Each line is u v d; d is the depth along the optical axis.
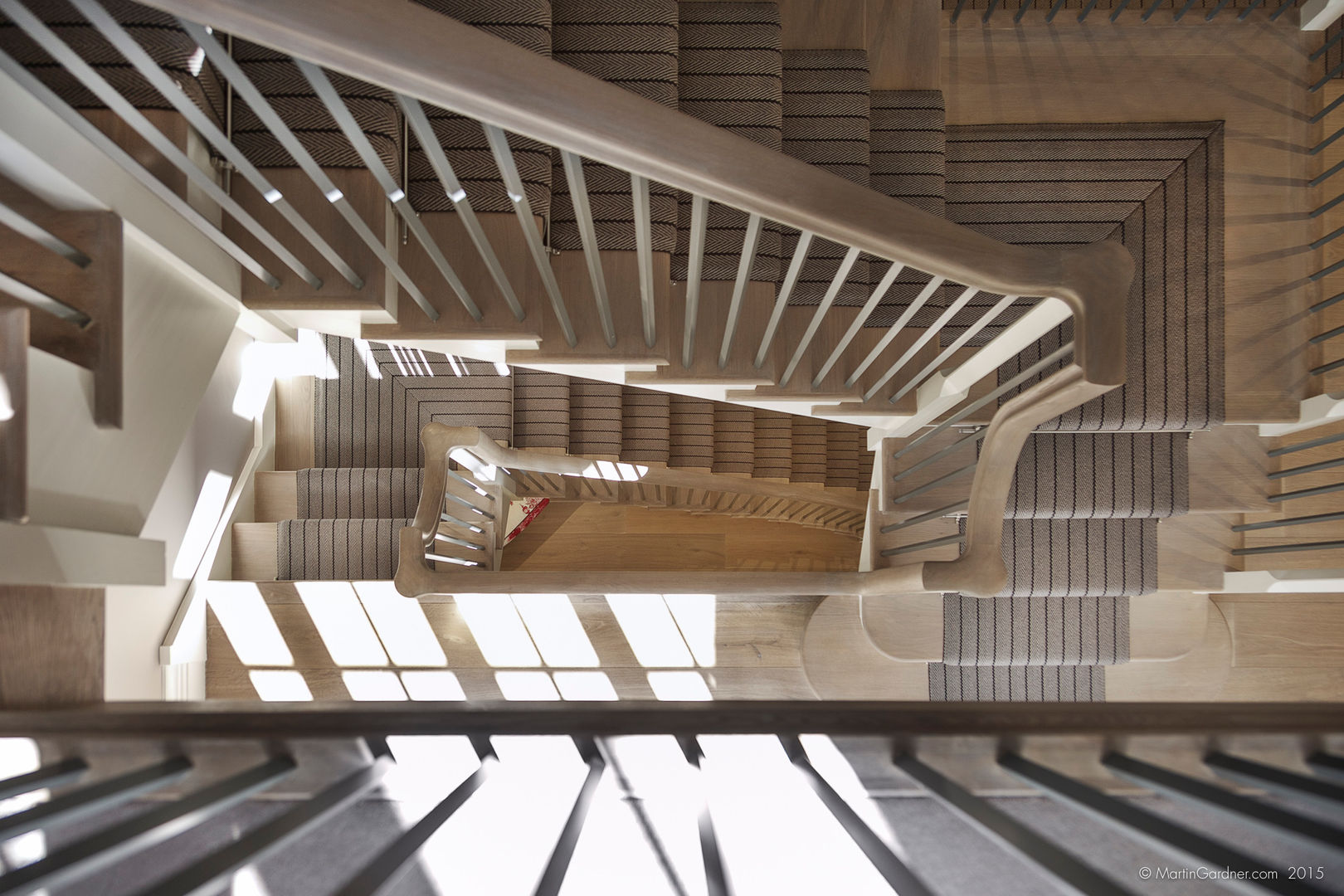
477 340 1.89
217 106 1.63
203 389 1.89
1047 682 3.26
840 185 1.03
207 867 0.65
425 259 1.86
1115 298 1.19
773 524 4.59
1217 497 2.98
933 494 2.84
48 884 0.62
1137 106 2.87
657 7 2.23
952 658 3.08
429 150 1.06
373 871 0.68
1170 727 0.91
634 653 2.97
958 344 1.90
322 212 1.71
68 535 1.24
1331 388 2.77
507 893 0.94
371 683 2.92
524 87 0.86
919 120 2.71
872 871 0.95
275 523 3.15
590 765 0.93
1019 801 0.93
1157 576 3.05
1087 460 2.91
